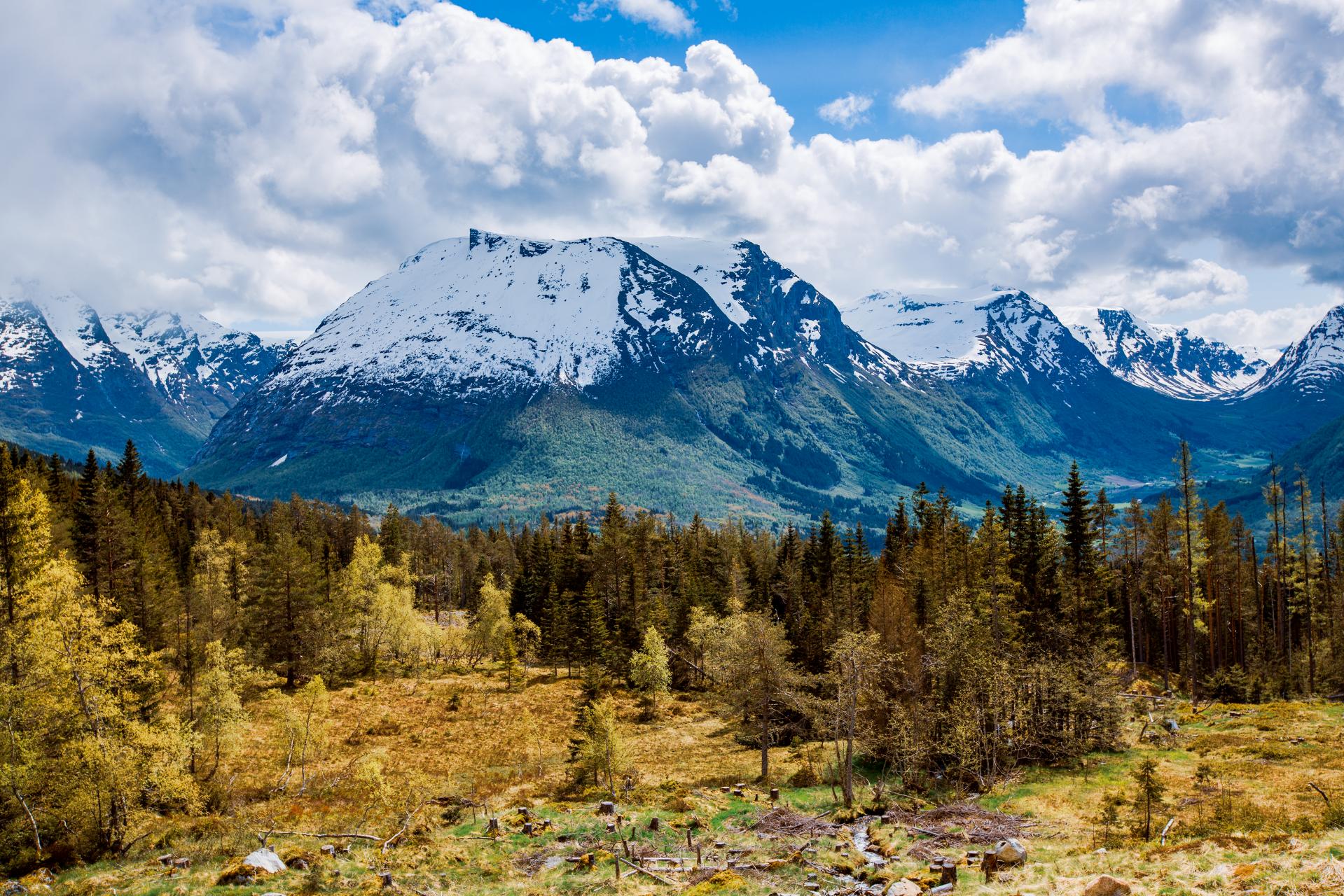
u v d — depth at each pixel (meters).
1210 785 37.12
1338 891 20.16
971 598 61.72
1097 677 51.66
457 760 57.84
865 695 51.62
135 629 40.12
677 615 97.94
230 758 53.44
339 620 89.94
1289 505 75.81
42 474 89.25
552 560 117.88
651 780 52.12
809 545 106.81
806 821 38.75
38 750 36.78
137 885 30.06
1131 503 75.06
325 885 29.97
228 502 134.50
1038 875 26.86
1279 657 73.31
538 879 31.50
